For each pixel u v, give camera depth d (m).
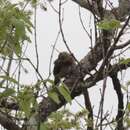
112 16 9.97
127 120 9.73
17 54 7.86
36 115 7.78
